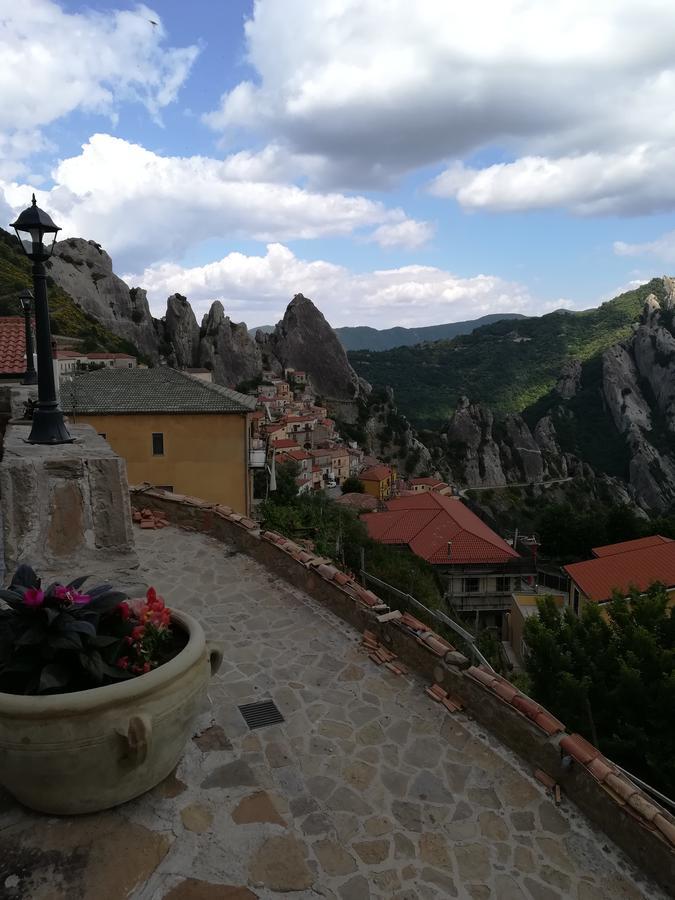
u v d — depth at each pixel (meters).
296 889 2.77
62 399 20.44
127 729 2.57
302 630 5.72
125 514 3.97
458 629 6.35
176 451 20.81
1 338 13.73
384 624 5.38
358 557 16.62
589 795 3.56
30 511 3.77
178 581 6.79
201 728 3.95
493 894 2.98
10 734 2.47
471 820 3.47
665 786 11.64
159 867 2.68
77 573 3.72
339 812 3.44
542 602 15.34
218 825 3.01
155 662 2.90
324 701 4.58
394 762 3.93
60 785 2.60
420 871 3.07
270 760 3.85
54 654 2.64
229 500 21.27
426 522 39.59
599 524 48.69
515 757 4.04
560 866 3.20
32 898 2.44
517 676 18.20
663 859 3.10
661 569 28.45
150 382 22.20
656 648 12.96
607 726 12.65
